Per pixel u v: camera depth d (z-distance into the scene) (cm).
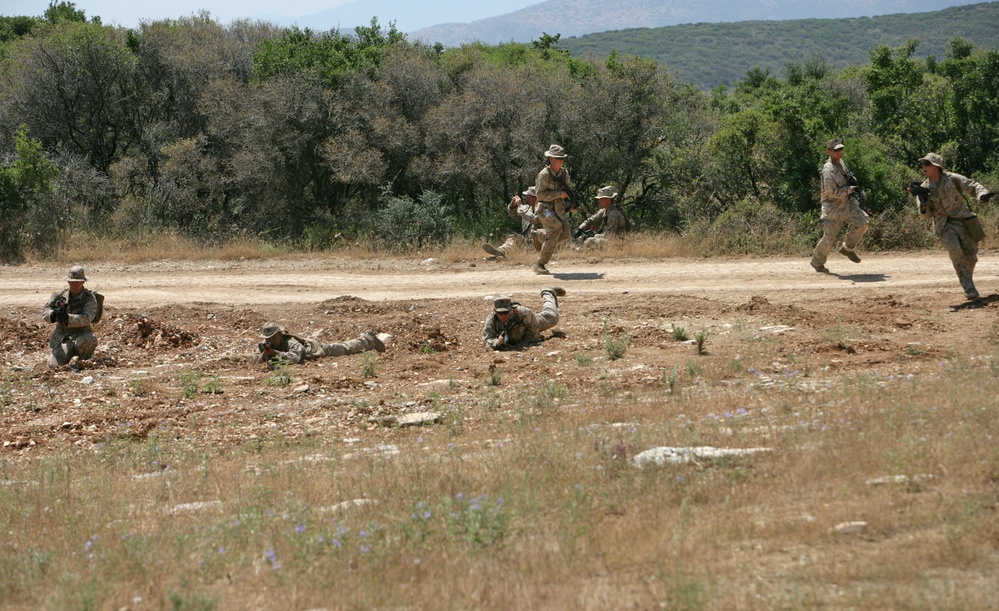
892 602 727
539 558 873
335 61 4366
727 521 922
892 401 1288
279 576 895
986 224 3102
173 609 828
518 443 1304
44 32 4709
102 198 4234
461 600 805
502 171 4288
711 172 3931
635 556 867
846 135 3812
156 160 4422
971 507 868
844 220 2716
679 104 4516
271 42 4547
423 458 1291
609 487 1064
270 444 1505
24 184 3797
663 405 1473
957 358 1599
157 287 2977
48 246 3600
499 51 5881
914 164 3981
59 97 4438
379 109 4306
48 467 1384
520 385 1770
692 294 2550
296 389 1830
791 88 6638
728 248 3219
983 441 1035
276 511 1097
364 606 819
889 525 873
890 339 1906
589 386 1702
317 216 4234
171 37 4566
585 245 3353
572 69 4703
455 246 3544
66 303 2111
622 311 2398
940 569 783
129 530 1091
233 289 2930
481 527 944
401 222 3781
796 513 931
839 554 831
